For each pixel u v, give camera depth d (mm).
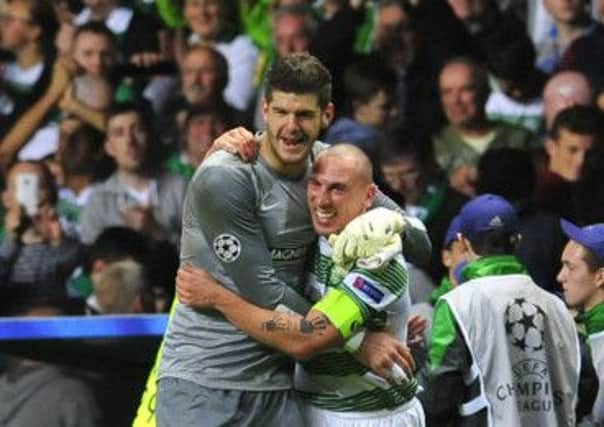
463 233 16000
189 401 13891
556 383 15773
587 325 16516
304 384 14328
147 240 24297
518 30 25453
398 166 23969
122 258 23953
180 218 24984
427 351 15906
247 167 13750
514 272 15820
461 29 25234
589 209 23812
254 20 25828
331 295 13625
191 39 25656
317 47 25078
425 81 25000
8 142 25219
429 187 24141
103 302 23984
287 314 13664
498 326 15539
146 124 25031
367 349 13820
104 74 25328
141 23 25609
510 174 21000
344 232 13562
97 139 25062
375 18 25219
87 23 25500
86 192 24984
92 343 17875
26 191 24734
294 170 13898
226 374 13898
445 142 24688
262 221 13859
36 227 24734
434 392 15422
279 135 13555
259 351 13945
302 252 14117
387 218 13539
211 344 13914
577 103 24906
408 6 25234
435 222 23562
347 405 14133
